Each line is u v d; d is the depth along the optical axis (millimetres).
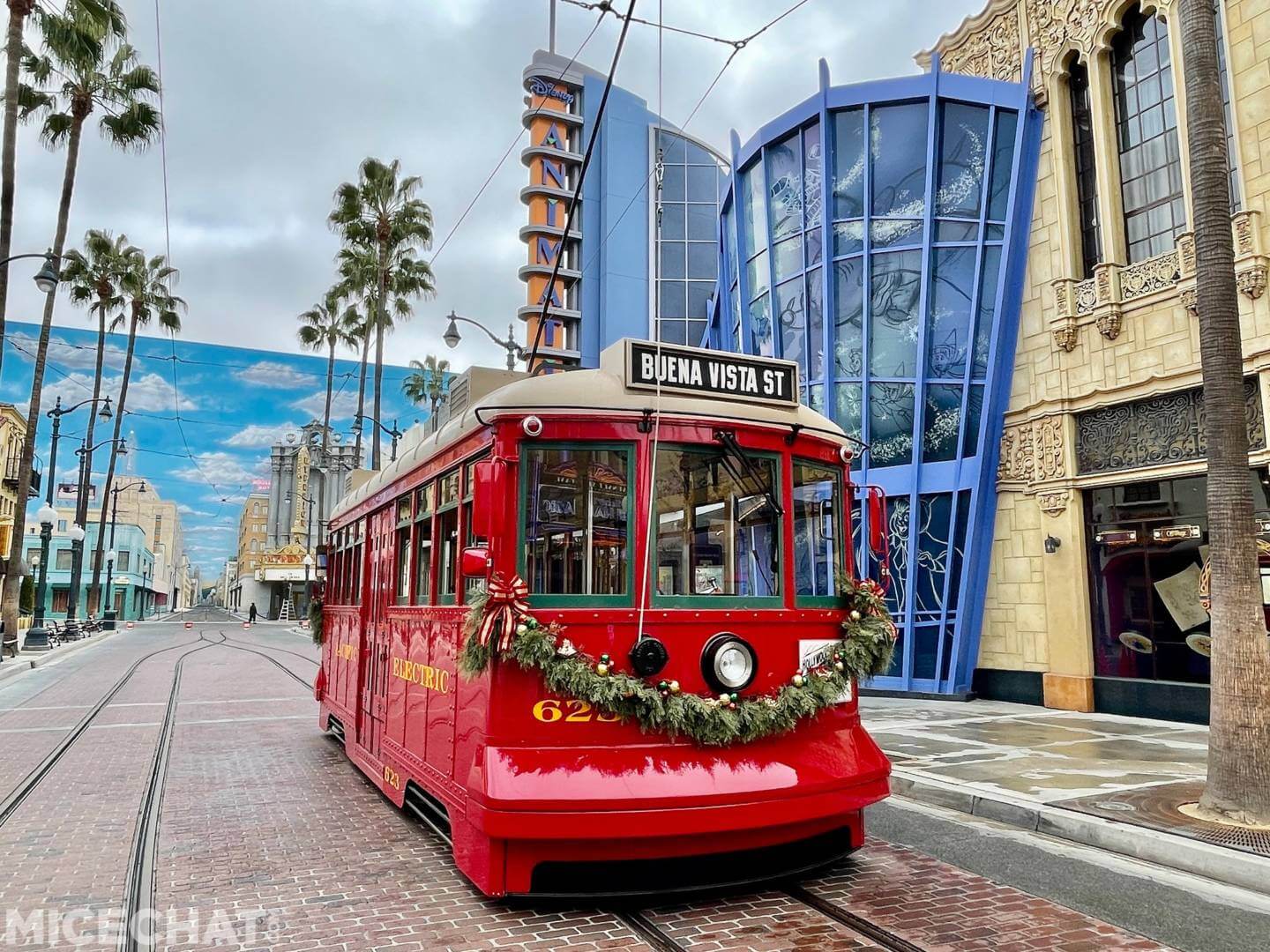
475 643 5039
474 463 5863
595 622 5105
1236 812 6715
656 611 5184
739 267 19328
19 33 21922
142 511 115938
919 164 16312
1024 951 4504
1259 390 11391
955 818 7480
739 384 5770
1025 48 15359
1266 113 11484
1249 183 11641
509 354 23312
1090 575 13688
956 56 16938
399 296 36469
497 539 5090
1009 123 15359
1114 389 13281
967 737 11078
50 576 66500
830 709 5680
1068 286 14070
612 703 4926
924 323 15820
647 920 4871
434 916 4977
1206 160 7387
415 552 7227
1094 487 13656
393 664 7633
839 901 5246
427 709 6453
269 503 75000
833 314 17031
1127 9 13812
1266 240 11406
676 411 5434
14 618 25688
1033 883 5637
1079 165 14586
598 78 37031
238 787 8492
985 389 15047
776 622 5520
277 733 12000
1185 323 12391
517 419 5277
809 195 17672
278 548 69188
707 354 5699
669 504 5363
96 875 5770
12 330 59250
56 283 20609
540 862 4867
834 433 6219
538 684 5023
